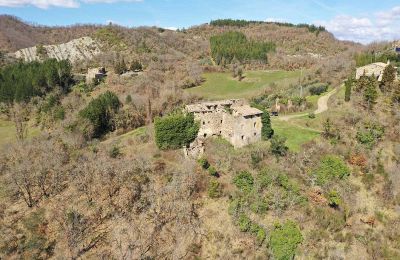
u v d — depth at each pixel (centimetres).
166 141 7694
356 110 9062
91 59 19612
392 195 6675
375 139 7725
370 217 6303
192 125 7906
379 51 16788
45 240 5572
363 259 5747
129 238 5622
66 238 5553
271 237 5634
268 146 7556
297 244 5662
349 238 5956
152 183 6525
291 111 10000
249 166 6919
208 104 8581
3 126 11219
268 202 6178
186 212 5975
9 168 7100
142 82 13512
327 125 8181
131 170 6675
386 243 5991
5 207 6159
